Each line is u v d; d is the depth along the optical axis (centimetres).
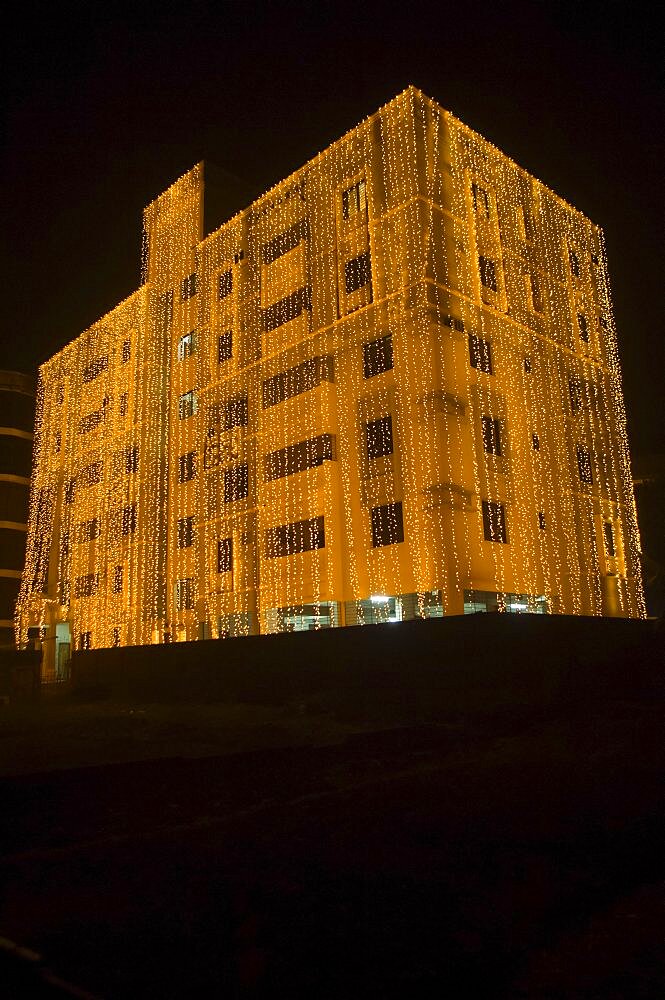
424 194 2530
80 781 860
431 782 832
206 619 3055
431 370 2384
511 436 2623
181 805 807
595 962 377
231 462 3073
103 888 496
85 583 3941
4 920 438
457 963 373
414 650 1692
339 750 1102
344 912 443
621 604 2903
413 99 2623
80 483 4138
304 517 2669
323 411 2669
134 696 2383
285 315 2973
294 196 3050
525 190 3075
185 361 3497
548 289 3030
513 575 2458
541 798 724
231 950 390
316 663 1892
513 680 1531
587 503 2895
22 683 2577
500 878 500
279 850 580
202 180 3600
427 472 2342
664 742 1003
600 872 510
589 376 3125
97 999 291
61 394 4506
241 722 1596
